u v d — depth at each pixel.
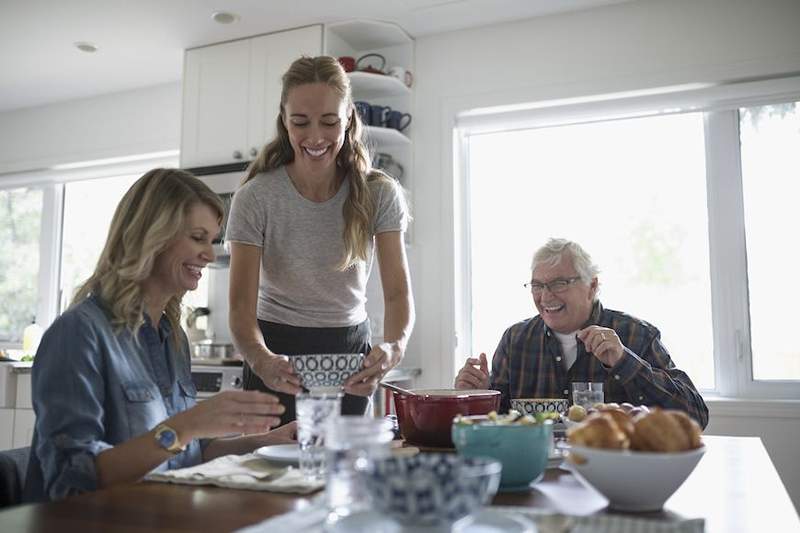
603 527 0.68
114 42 3.43
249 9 3.08
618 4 3.02
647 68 2.94
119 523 0.70
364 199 1.70
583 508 0.79
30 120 4.39
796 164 2.83
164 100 4.00
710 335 2.89
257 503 0.79
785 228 2.83
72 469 0.95
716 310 2.86
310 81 1.56
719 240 2.88
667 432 0.77
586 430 0.78
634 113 3.03
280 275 1.72
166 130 3.97
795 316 2.79
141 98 4.07
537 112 3.16
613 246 3.07
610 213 3.09
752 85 2.82
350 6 3.04
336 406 0.93
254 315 1.61
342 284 1.74
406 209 1.82
